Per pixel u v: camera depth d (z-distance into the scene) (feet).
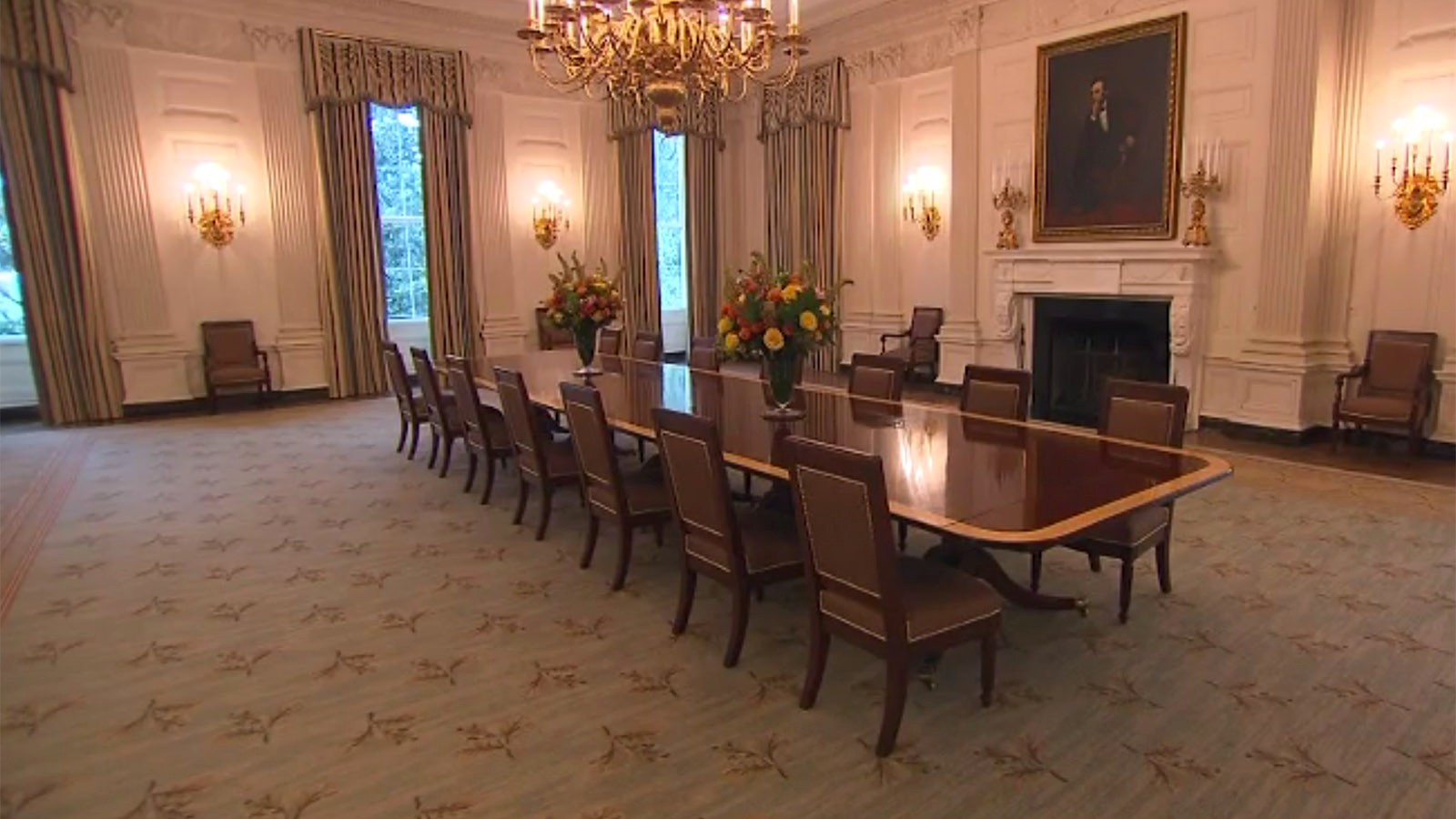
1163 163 20.24
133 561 12.83
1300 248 18.22
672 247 33.68
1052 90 22.29
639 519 11.47
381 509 15.39
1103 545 10.12
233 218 24.84
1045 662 9.27
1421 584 11.07
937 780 7.28
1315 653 9.30
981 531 7.18
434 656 9.71
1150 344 21.18
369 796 7.20
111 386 23.65
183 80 23.75
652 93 15.10
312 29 25.18
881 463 7.05
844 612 7.90
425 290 28.99
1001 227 24.04
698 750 7.80
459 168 28.07
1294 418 18.65
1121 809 6.84
